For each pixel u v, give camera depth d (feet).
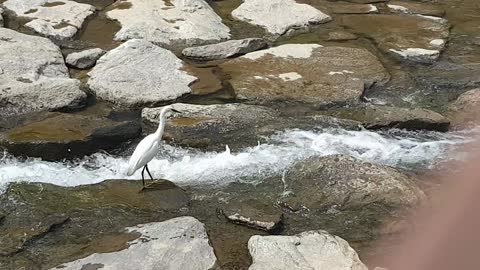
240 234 18.34
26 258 17.16
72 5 34.55
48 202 19.58
